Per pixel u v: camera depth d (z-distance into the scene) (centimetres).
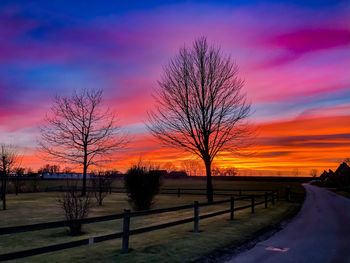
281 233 958
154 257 627
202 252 673
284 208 1773
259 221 1202
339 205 2016
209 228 1023
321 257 652
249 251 707
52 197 3002
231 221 1201
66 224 551
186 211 1680
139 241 819
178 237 855
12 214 1575
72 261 607
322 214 1498
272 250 717
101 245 766
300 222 1213
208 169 2377
